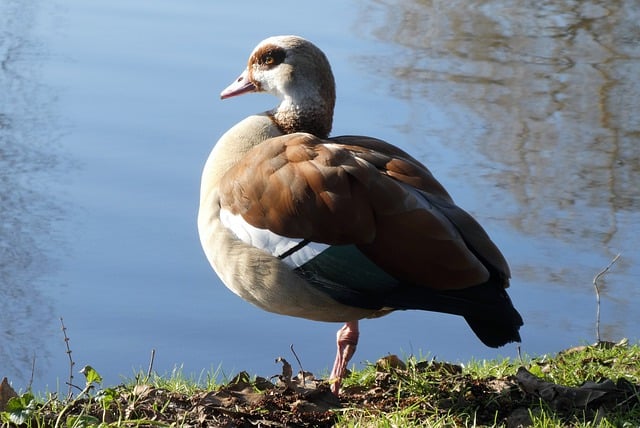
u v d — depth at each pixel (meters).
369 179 8.50
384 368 10.02
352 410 8.76
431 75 23.28
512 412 8.69
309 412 8.75
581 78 24.14
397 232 8.34
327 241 8.52
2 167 17.73
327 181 8.54
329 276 8.58
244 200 8.91
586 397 8.81
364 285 8.48
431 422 8.50
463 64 24.38
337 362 9.30
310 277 8.69
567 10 27.12
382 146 9.38
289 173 8.72
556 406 8.74
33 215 16.44
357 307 8.70
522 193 19.23
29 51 22.20
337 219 8.46
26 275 15.09
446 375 9.67
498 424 8.61
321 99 10.02
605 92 23.44
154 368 13.31
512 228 18.19
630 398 8.79
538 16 27.00
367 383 9.64
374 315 9.05
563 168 20.33
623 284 16.14
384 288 8.44
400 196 8.44
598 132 21.89
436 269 8.24
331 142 9.32
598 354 10.58
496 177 19.81
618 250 17.30
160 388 9.39
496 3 26.69
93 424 8.13
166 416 8.67
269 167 8.85
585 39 25.95
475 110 21.95
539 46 25.62
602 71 24.45
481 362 10.98
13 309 14.54
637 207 18.91
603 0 27.19
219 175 9.55
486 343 8.38
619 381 9.13
